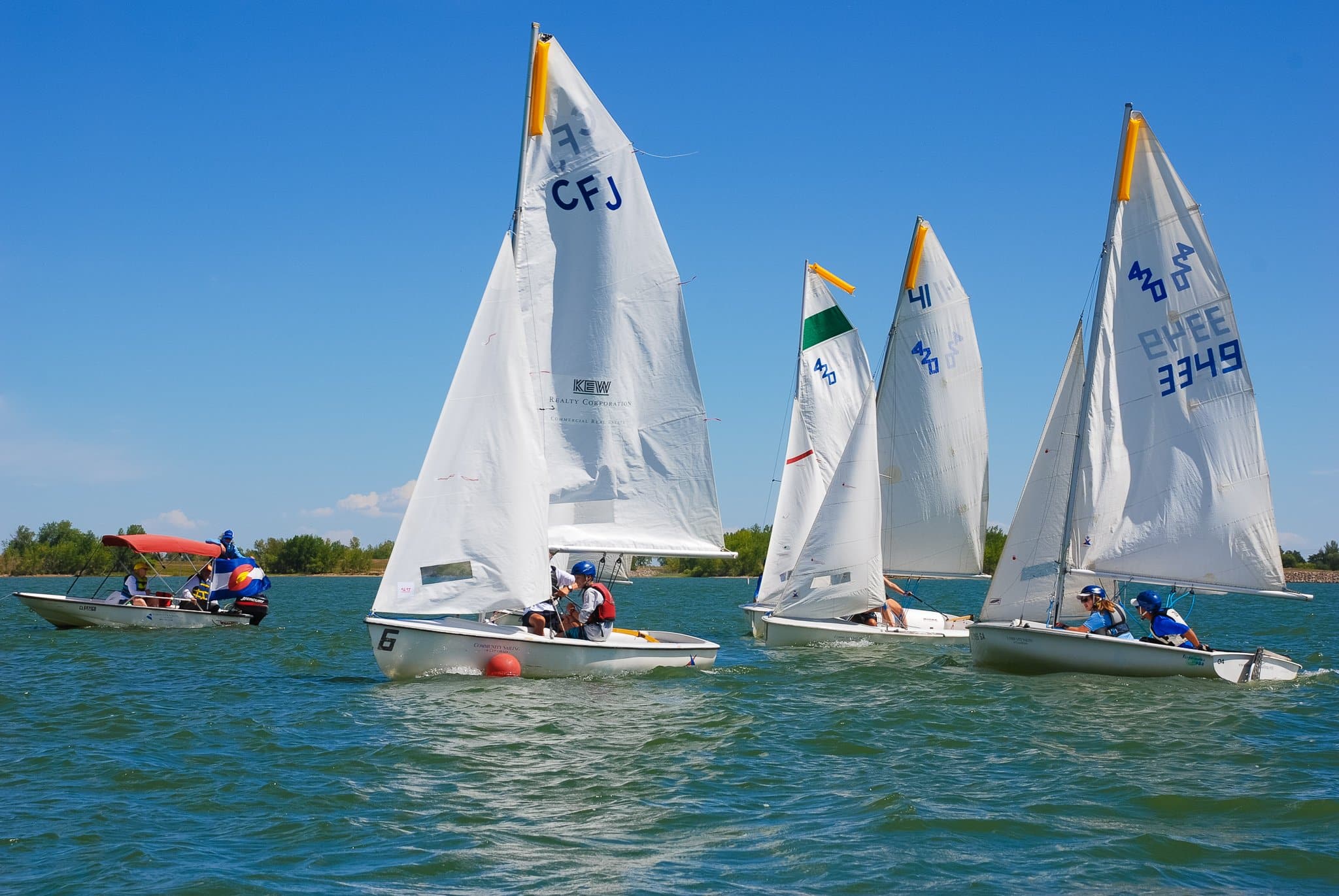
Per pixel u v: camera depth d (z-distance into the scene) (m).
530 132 19.64
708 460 20.80
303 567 111.44
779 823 10.62
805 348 29.91
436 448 18.03
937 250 29.45
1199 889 8.84
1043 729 15.39
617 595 71.44
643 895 8.66
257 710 16.45
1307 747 14.20
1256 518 20.48
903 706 17.12
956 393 29.56
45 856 9.58
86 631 30.48
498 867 9.30
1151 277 20.72
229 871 9.17
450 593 17.97
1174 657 19.84
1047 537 21.53
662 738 14.34
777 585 29.59
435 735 14.27
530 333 19.66
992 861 9.52
